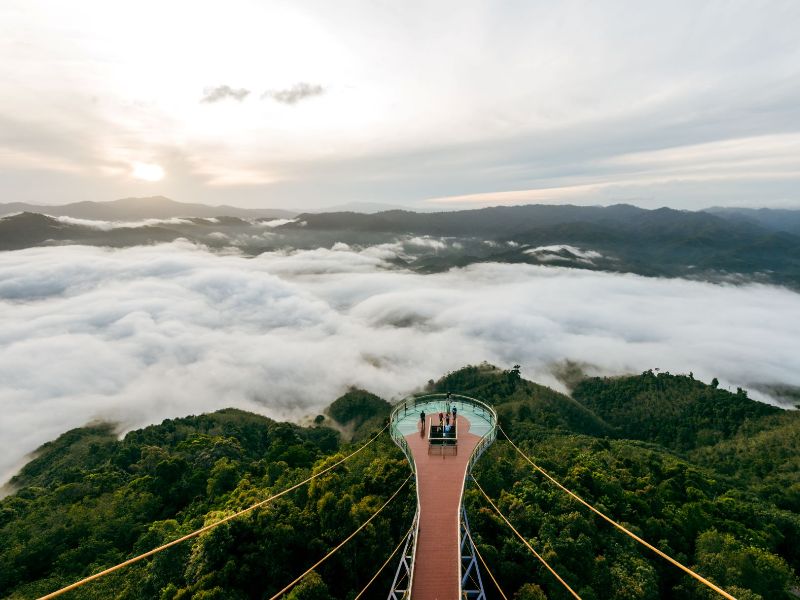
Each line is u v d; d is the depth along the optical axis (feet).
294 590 119.34
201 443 338.13
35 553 177.37
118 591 144.36
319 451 304.91
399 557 144.05
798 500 299.58
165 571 137.28
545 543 138.92
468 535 114.93
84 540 186.50
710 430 514.68
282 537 137.80
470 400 164.14
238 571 129.18
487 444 131.34
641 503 186.19
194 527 159.84
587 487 193.98
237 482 225.76
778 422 484.74
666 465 292.61
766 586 148.97
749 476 386.32
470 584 132.36
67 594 146.41
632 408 620.08
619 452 326.85
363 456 209.87
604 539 152.97
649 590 131.64
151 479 244.63
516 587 131.13
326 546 140.97
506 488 189.98
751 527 201.77
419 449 125.49
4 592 164.86
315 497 160.56
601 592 131.54
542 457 254.68
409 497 164.14
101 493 247.29
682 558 157.58
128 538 192.65
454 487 108.06
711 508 207.31
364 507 150.61
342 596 135.44
